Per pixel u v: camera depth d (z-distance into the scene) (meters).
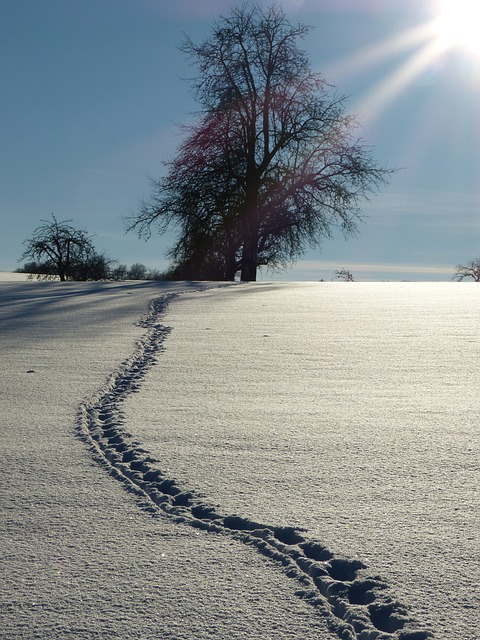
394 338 9.02
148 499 3.51
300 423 4.95
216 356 7.82
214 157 33.03
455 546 2.93
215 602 2.51
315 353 7.96
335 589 2.60
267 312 12.27
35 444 4.49
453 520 3.20
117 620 2.40
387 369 7.00
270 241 35.25
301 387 6.19
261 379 6.55
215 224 33.28
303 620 2.40
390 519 3.22
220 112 32.81
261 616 2.42
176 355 7.92
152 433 4.71
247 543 3.00
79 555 2.88
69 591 2.59
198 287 19.28
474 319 10.91
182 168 32.97
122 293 17.00
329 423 4.95
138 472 3.92
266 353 7.99
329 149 33.59
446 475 3.82
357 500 3.46
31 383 6.43
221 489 3.64
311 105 33.44
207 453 4.26
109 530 3.14
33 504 3.45
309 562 2.79
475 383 6.29
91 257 36.88
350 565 2.77
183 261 34.56
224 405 5.53
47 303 14.54
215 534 3.09
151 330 10.08
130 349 8.41
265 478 3.80
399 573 2.70
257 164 34.41
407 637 2.29
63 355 8.00
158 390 6.12
